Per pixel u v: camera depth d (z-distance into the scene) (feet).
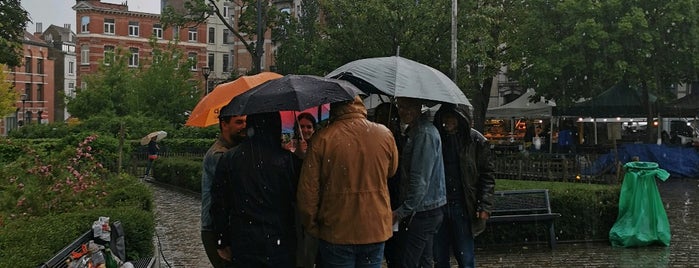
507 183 54.85
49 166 30.27
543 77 81.56
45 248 17.49
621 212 32.65
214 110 22.97
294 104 14.90
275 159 14.94
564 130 85.61
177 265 29.25
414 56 73.46
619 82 78.79
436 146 18.98
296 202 15.51
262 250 14.73
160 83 131.23
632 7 73.72
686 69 76.02
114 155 68.74
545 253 30.45
